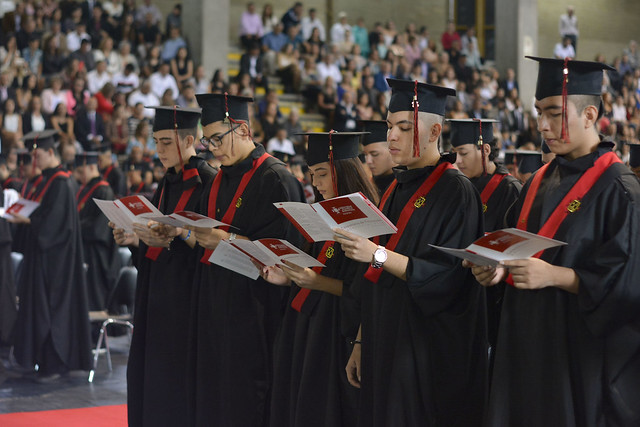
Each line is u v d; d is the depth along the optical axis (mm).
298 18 21906
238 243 4188
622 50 27984
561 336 3180
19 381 8383
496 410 3316
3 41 16953
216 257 4438
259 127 17297
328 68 20328
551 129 3279
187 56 18578
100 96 15867
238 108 4926
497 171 5723
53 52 16875
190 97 17109
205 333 4969
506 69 23422
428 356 3680
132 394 5371
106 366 9188
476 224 3713
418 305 3619
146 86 16891
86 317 8594
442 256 3629
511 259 3086
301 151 17125
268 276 4480
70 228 8562
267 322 4898
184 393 5203
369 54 22672
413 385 3660
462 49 23188
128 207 4754
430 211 3717
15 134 13883
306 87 19828
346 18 24594
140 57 18406
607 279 3059
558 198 3275
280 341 4629
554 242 2906
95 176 10289
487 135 5684
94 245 10047
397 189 3938
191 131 5363
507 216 3553
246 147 4977
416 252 3699
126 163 14492
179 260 5266
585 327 3176
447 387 3680
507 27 23375
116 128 15453
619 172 3197
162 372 5230
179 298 5242
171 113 5293
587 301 3090
